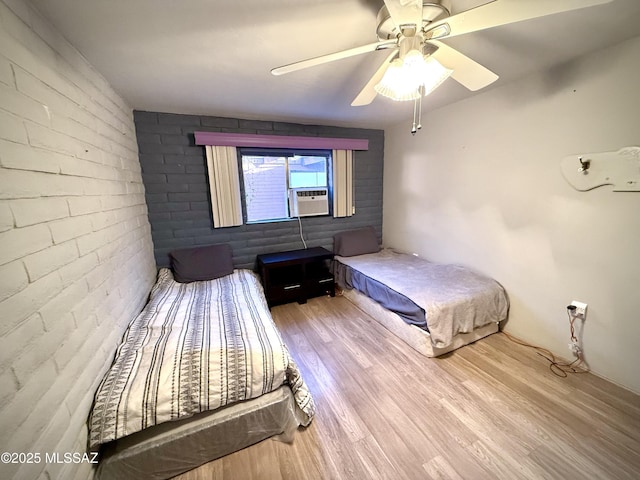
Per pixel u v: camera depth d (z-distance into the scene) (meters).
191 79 1.74
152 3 1.00
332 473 1.23
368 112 2.69
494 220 2.29
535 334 2.09
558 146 1.80
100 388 1.18
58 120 1.09
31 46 0.94
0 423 0.67
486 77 1.24
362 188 3.60
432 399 1.63
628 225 1.54
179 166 2.61
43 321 0.87
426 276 2.51
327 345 2.23
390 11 0.89
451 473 1.21
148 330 1.61
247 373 1.34
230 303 2.06
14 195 0.80
